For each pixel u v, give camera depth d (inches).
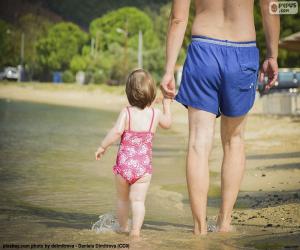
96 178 715.4
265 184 664.4
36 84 5979.3
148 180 390.6
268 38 393.7
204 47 375.2
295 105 1963.6
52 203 537.6
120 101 4015.8
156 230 395.2
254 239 345.4
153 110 399.5
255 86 388.2
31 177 718.5
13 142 1237.1
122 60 5876.0
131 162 389.1
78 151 1074.1
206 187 374.6
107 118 2336.4
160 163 917.2
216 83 374.6
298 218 430.0
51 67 7632.9
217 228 392.8
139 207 381.4
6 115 2333.9
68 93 4790.8
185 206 542.0
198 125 376.5
